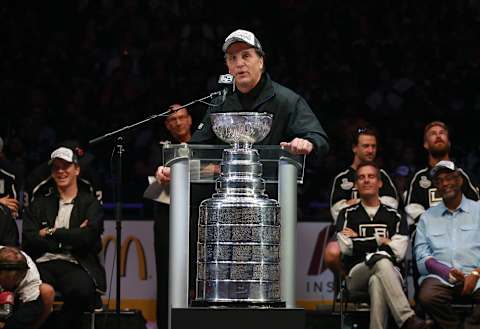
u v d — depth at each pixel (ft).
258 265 26.84
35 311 42.32
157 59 79.71
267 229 27.04
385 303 44.88
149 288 55.36
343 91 77.77
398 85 77.71
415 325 44.04
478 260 46.70
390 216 47.55
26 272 42.47
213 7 84.84
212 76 79.41
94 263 48.08
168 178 30.96
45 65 80.69
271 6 85.10
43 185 50.08
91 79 80.18
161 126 73.15
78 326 46.91
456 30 82.99
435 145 50.49
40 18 84.17
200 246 27.37
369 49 80.48
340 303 47.24
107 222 55.88
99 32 82.43
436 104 78.33
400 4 84.48
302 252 55.47
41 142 73.10
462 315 45.93
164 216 49.03
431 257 46.62
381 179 50.52
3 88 77.56
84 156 51.01
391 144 71.26
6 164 53.57
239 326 25.81
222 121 27.84
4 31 82.58
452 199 47.29
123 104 75.82
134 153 71.00
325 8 84.69
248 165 27.45
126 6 83.97
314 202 65.31
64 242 47.16
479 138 76.13
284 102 34.42
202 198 31.45
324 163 66.74
